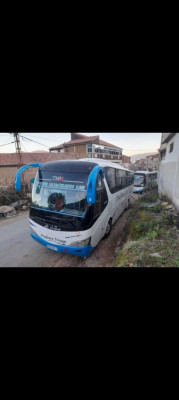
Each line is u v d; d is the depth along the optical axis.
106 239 5.15
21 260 4.11
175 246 3.66
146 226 4.85
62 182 3.53
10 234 5.86
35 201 3.81
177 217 5.41
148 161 38.19
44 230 3.59
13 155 19.00
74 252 3.42
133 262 3.15
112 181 5.04
